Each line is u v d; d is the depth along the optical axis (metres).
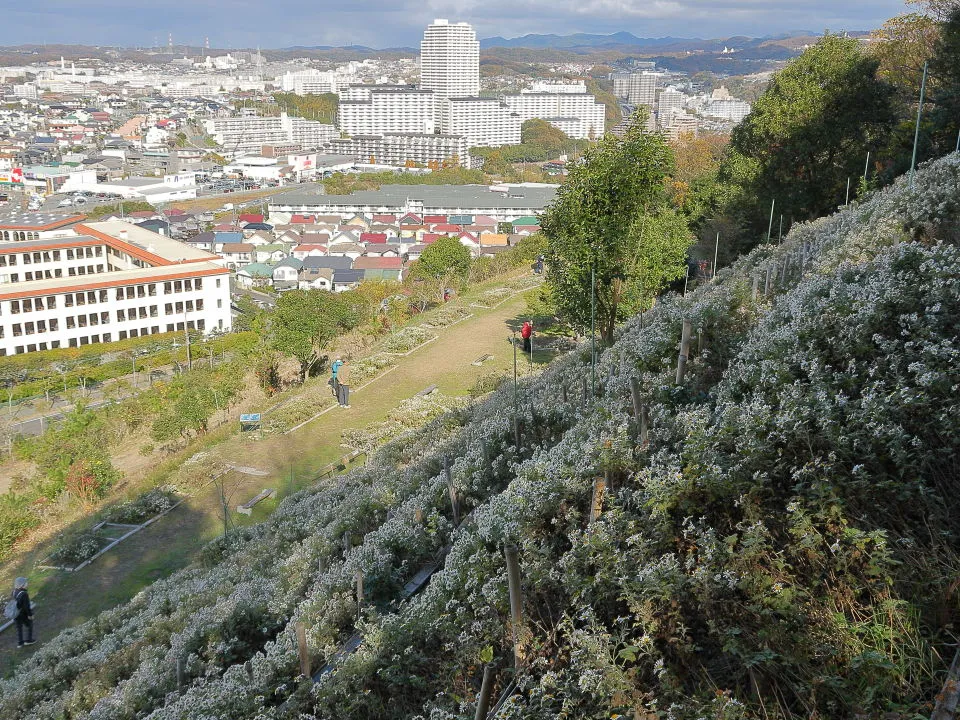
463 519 12.30
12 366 64.81
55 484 28.64
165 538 21.77
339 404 28.62
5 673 16.11
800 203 37.31
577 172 23.20
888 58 42.78
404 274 129.25
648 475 7.64
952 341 7.86
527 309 38.69
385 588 10.77
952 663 4.99
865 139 37.44
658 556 6.90
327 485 20.56
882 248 12.53
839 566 5.96
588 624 6.61
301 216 171.12
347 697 8.05
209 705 8.63
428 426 22.91
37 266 90.69
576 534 7.51
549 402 15.43
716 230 47.06
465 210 180.25
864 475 6.38
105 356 70.44
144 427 38.88
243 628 11.78
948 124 33.81
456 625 8.35
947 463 6.66
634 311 24.25
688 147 89.62
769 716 5.28
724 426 7.71
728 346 11.84
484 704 6.14
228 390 39.19
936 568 5.81
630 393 11.29
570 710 5.88
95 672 13.12
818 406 7.26
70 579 20.31
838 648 5.42
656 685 5.84
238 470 24.91
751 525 6.60
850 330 8.59
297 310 39.97
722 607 6.05
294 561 13.54
